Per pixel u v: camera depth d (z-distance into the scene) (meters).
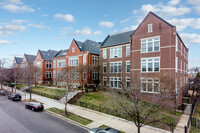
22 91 38.25
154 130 12.02
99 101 20.94
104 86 30.69
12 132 11.98
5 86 51.03
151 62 21.45
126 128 12.62
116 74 28.05
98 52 35.97
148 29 22.02
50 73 49.81
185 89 26.95
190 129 12.31
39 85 42.56
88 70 29.94
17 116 16.61
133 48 23.77
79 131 12.27
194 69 65.19
